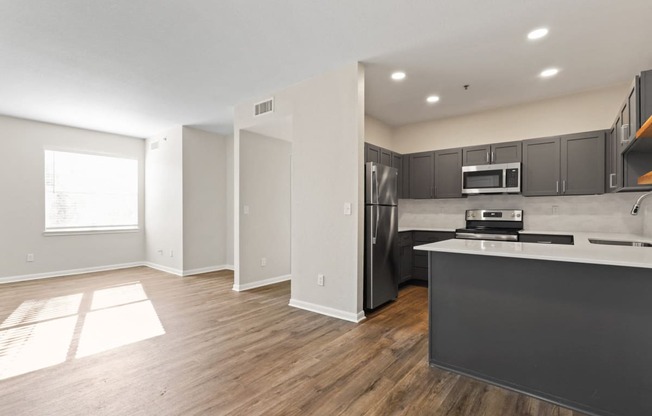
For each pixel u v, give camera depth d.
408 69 3.30
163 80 3.54
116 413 1.74
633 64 3.16
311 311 3.50
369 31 2.59
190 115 4.84
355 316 3.18
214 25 2.49
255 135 4.66
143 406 1.81
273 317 3.31
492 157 4.34
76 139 5.46
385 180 3.69
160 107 4.46
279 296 4.13
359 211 3.18
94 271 5.65
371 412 1.77
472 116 4.76
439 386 2.04
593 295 1.78
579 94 3.94
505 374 2.03
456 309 2.21
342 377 2.13
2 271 4.76
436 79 3.54
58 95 3.96
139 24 2.46
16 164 4.88
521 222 4.29
